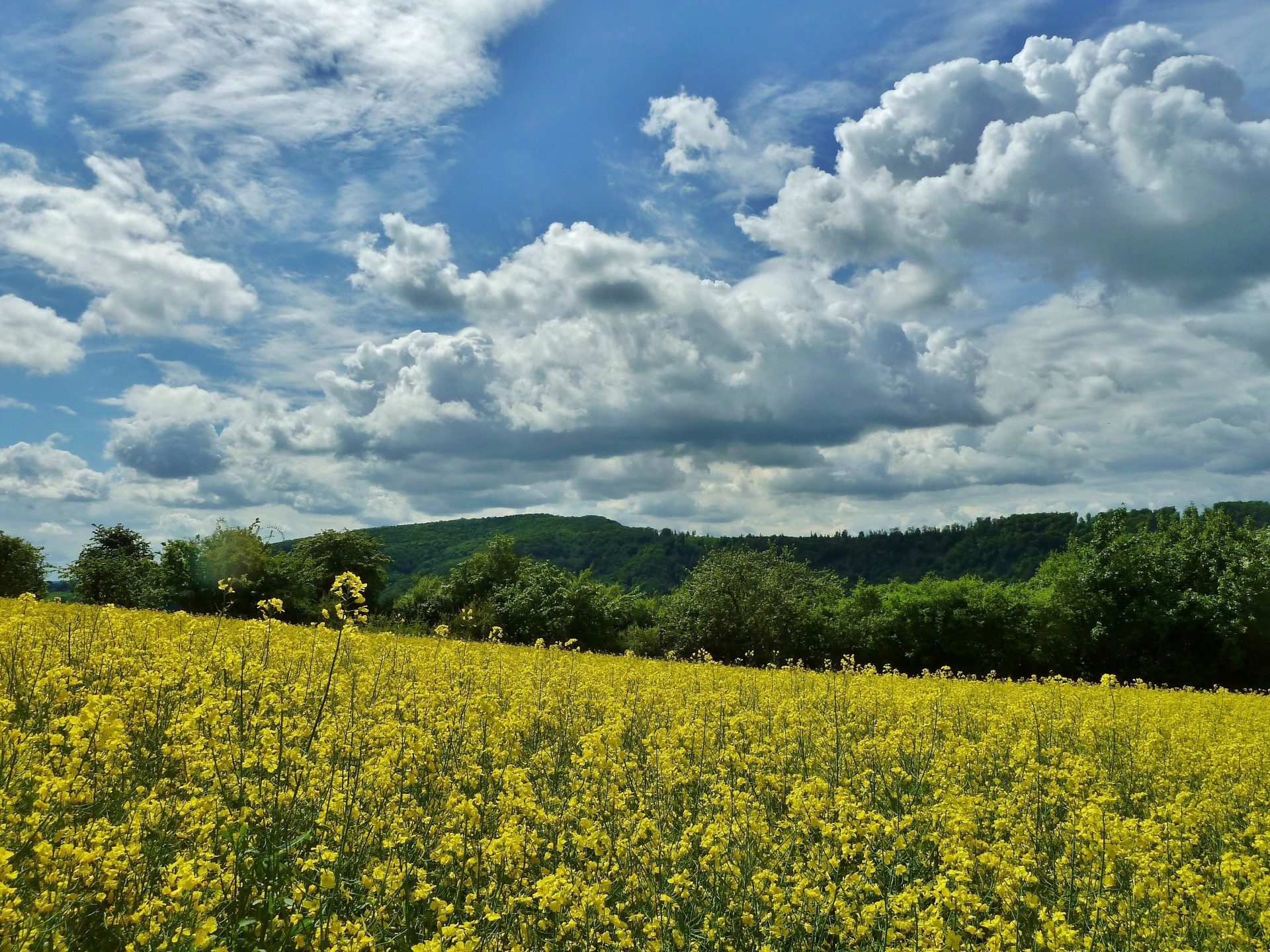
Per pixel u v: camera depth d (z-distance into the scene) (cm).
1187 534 4944
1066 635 4775
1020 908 588
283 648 1195
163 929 431
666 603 6038
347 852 561
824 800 724
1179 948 553
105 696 594
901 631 5078
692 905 601
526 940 494
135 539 5319
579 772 880
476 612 5394
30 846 477
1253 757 1134
